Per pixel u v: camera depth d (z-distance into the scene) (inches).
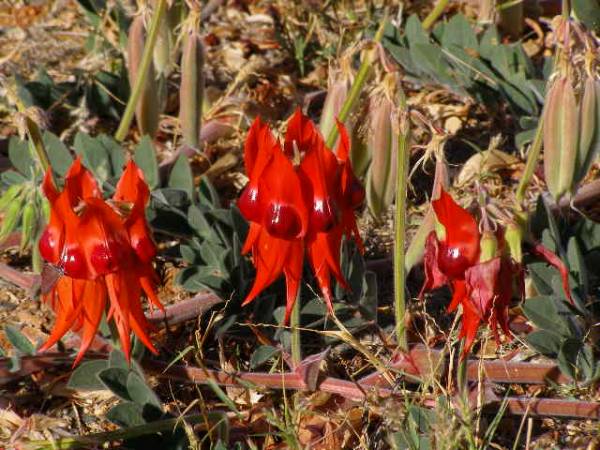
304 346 31.0
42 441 28.0
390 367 29.0
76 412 29.9
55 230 25.8
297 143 26.1
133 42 33.9
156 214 31.9
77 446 28.0
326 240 26.1
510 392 30.1
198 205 32.4
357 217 34.7
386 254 33.6
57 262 26.0
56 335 26.4
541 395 30.0
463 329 26.6
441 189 26.0
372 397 28.8
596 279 31.4
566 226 31.9
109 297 27.4
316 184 25.4
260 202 25.7
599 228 31.4
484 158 32.3
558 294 29.7
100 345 30.1
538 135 30.2
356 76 29.3
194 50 32.7
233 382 29.7
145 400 28.2
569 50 28.7
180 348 31.1
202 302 31.3
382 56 28.5
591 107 29.0
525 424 29.2
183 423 27.7
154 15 32.8
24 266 33.6
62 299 26.3
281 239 26.0
